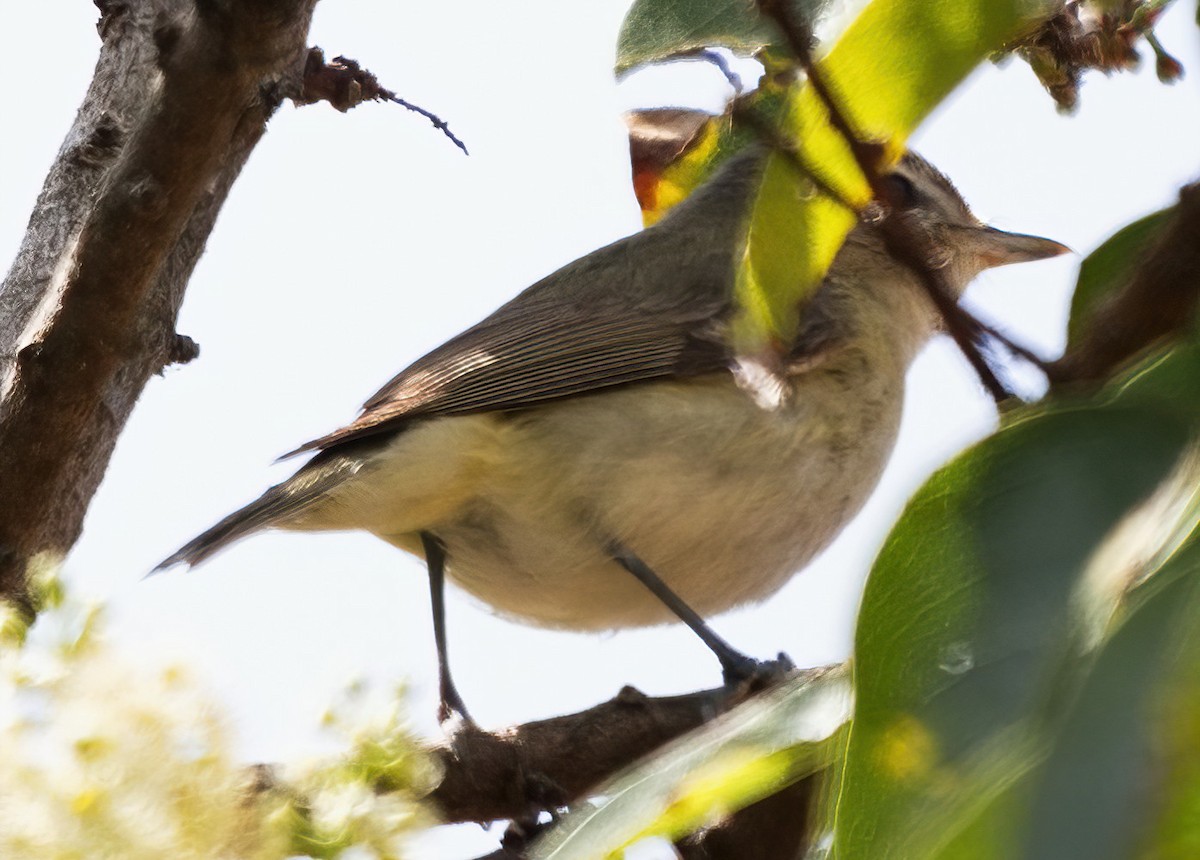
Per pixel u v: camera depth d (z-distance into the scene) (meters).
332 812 3.72
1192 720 2.80
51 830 3.30
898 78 4.44
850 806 3.15
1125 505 3.22
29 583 3.76
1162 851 2.75
